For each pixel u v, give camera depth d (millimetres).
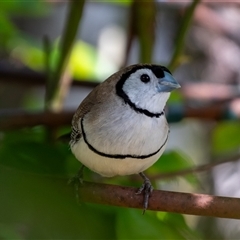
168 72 2598
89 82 2734
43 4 2742
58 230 2482
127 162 2588
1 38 2717
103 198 2564
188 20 2676
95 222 2506
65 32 2691
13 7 2713
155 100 2590
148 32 2688
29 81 2738
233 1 2801
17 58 2764
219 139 2748
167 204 2562
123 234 2564
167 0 2803
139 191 2566
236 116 2699
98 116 2586
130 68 2596
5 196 2471
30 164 2570
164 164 2639
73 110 2662
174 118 2689
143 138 2584
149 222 2570
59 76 2699
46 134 2660
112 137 2582
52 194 2480
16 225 2502
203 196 2559
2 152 2570
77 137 2592
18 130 2648
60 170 2578
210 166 2645
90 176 2621
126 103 2588
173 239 2574
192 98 2736
